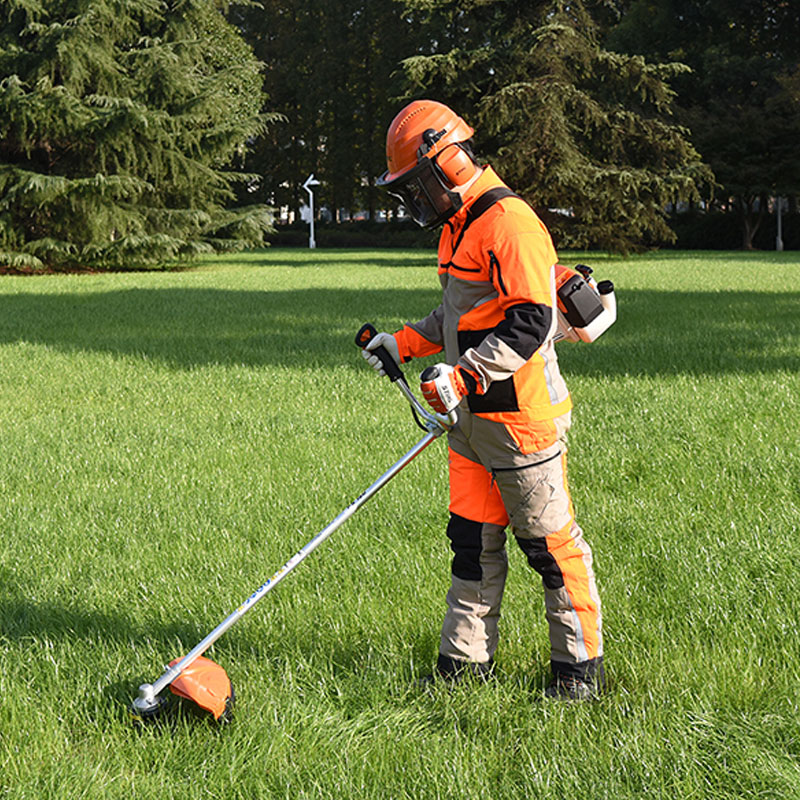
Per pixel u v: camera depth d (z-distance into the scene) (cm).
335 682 307
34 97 2584
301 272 2784
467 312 281
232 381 897
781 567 391
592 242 3209
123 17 2784
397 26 5262
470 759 260
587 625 290
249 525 470
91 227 2777
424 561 409
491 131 2962
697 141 4347
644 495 509
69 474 577
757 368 906
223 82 3042
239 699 294
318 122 5803
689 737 266
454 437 293
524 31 3053
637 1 4728
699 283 2120
